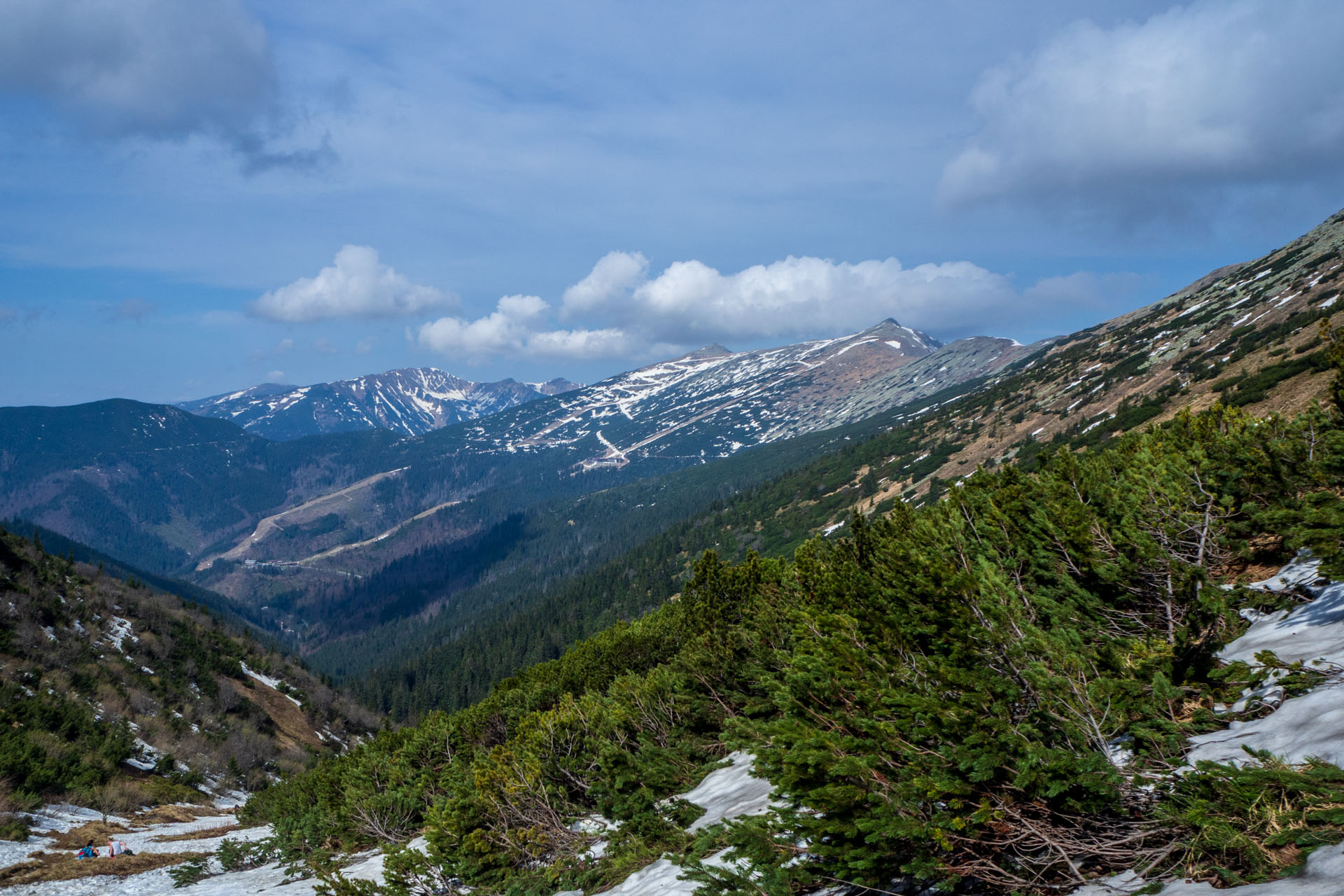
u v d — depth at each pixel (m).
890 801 4.27
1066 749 4.23
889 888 4.64
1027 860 4.00
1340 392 7.24
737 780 10.52
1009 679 4.62
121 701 54.28
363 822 19.19
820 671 6.28
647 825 9.45
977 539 8.50
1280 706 4.55
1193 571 6.04
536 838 10.84
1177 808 3.63
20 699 42.78
